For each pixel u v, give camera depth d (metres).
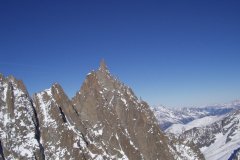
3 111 103.06
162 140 148.75
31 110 109.44
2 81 108.62
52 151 107.88
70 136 111.81
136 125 143.25
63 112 119.94
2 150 96.00
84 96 139.12
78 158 109.12
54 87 123.81
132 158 129.75
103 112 134.62
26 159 98.25
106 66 150.12
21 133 102.25
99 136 128.75
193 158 167.25
